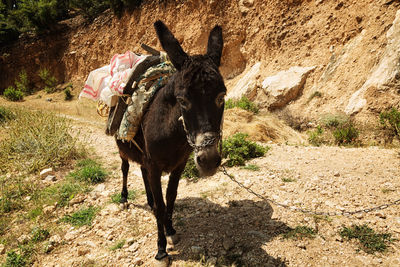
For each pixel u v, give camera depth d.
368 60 9.81
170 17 19.31
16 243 3.81
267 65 13.87
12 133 7.80
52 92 25.95
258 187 4.65
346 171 5.14
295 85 11.56
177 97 2.31
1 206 4.73
